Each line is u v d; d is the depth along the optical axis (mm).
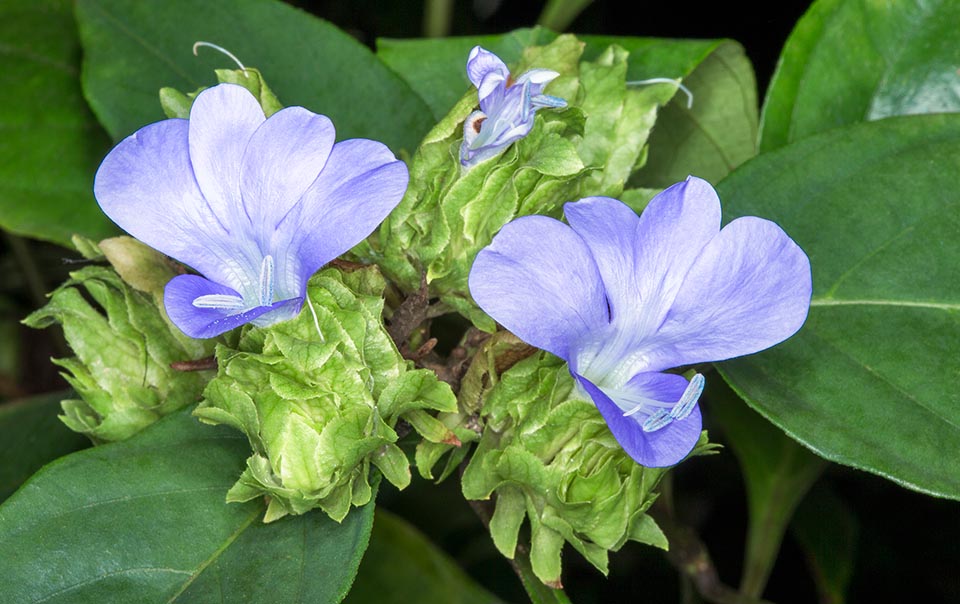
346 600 357
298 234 261
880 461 278
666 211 260
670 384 261
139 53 331
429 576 359
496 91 271
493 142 270
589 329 260
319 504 266
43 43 366
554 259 254
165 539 273
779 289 261
